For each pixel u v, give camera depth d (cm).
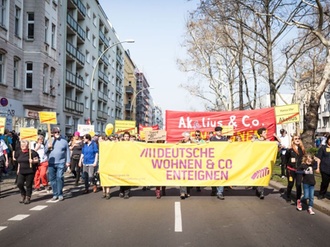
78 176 1516
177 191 1284
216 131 1190
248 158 1123
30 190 1045
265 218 830
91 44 5025
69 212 905
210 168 1121
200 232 702
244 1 2103
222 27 3023
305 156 895
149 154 1125
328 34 2142
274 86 2453
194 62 3881
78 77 4297
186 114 1579
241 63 3309
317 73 3806
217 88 3897
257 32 2434
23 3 2716
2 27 2388
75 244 623
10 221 806
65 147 1121
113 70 6950
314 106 2022
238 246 612
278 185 1339
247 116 1561
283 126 2219
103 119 5953
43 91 2845
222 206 979
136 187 1397
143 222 787
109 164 1124
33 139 1362
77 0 4144
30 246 614
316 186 1277
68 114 3925
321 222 794
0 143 1286
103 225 761
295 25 1950
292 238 662
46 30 3017
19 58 2659
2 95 2405
